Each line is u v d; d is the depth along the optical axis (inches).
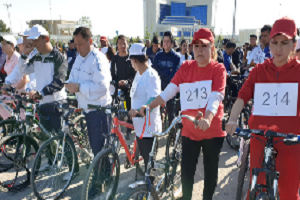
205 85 95.7
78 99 128.2
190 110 99.3
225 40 354.9
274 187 74.2
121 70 200.4
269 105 83.9
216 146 98.4
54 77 129.9
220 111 98.1
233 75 222.8
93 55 120.8
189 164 103.7
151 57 258.8
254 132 76.9
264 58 201.3
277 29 77.5
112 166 114.6
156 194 92.6
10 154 136.8
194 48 95.5
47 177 134.0
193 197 131.1
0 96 169.2
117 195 131.6
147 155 119.0
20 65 142.1
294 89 80.2
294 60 80.7
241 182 112.5
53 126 142.0
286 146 82.4
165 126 207.5
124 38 197.3
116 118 111.7
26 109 134.7
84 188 98.8
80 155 155.9
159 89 117.2
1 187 133.3
